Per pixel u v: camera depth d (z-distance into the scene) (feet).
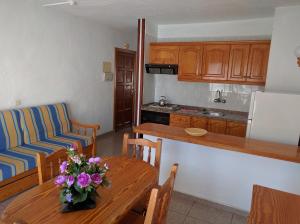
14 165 8.38
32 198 4.67
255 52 13.00
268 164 7.73
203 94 15.93
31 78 11.43
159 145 6.97
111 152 14.02
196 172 8.92
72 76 13.83
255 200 4.30
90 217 4.18
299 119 9.17
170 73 15.40
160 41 16.70
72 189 4.25
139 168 6.35
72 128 13.29
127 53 18.80
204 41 14.39
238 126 12.97
